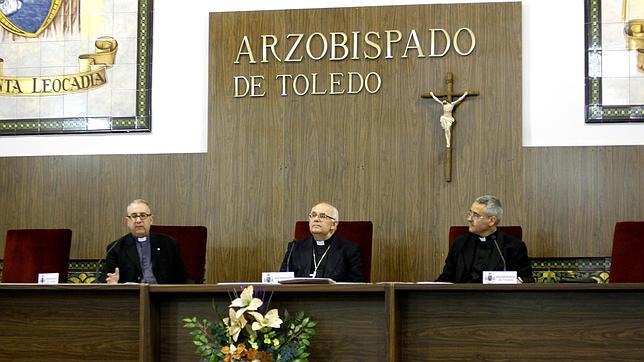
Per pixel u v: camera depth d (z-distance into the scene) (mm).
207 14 8859
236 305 5297
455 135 8422
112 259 7758
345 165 8523
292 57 8672
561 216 8258
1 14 9055
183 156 8719
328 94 8602
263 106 8664
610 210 8203
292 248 7574
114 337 5762
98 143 8891
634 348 5375
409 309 5566
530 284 5359
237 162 8648
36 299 5844
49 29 9039
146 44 8891
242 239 8594
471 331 5504
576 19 8430
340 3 8695
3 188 8914
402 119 8500
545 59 8430
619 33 8336
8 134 8969
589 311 5426
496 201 7344
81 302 5809
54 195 8852
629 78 8297
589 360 5406
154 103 8852
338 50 8633
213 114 8703
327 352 5586
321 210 7344
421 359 5527
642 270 7098
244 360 5242
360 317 5574
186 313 5727
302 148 8594
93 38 8969
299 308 5621
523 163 8312
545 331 5453
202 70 8828
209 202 8656
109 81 8914
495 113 8383
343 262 7387
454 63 8469
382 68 8555
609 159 8234
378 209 8453
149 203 8727
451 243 7785
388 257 8406
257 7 8781
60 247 7977
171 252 7773
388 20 8594
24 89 9000
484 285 5414
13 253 7906
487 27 8453
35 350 5820
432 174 8422
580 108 8359
